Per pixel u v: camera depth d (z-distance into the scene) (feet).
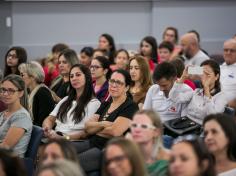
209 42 42.14
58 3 41.16
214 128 14.61
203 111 20.08
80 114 21.39
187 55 31.27
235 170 14.55
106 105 21.12
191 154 12.22
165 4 41.55
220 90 21.06
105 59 25.54
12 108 20.16
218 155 14.80
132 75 23.31
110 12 41.81
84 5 41.50
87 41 41.83
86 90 21.58
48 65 31.65
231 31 42.11
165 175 13.80
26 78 23.80
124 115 20.01
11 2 40.60
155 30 41.70
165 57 31.27
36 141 19.69
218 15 42.14
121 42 41.91
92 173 18.88
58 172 10.76
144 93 23.30
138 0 41.65
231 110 20.26
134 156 12.04
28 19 41.06
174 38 36.88
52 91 25.62
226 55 25.90
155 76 21.20
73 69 21.58
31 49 41.29
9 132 19.61
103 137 20.10
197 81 24.31
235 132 14.61
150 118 14.58
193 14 41.88
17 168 12.34
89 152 19.03
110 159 12.06
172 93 21.03
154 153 14.52
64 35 41.65
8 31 40.91
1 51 40.73
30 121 20.08
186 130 19.03
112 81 20.42
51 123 22.16
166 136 18.06
